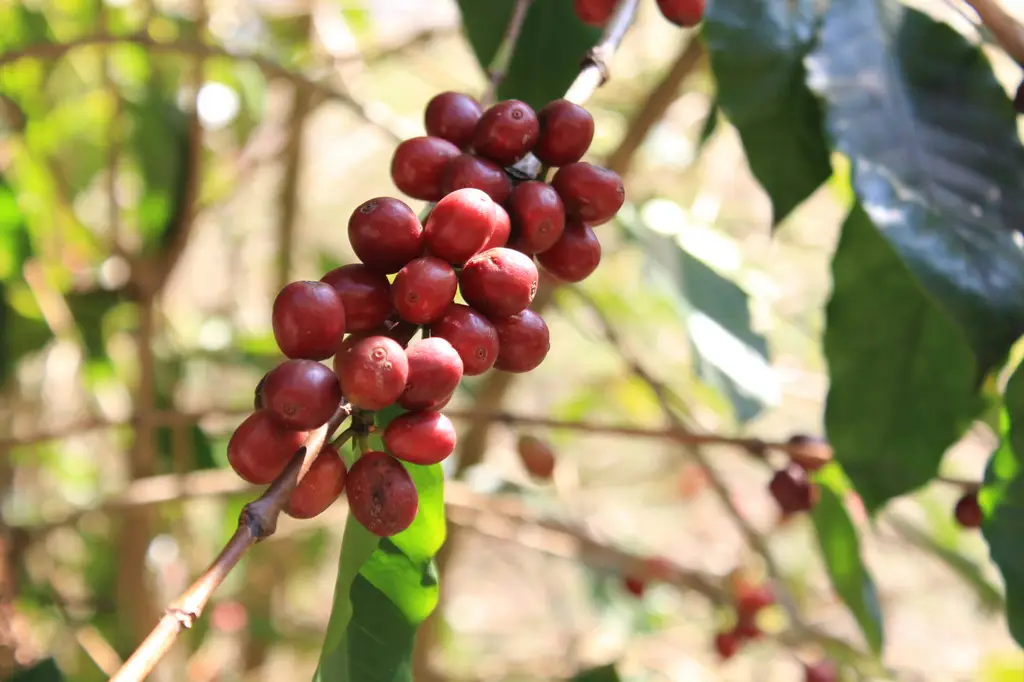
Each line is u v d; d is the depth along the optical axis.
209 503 1.21
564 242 0.44
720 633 0.88
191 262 1.44
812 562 1.42
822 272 1.46
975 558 1.17
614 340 0.83
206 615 1.13
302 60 1.09
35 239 0.81
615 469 1.65
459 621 1.64
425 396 0.40
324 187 1.77
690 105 1.31
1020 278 0.44
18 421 1.12
